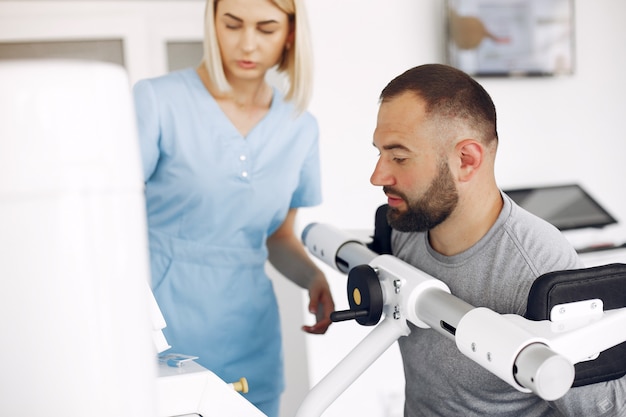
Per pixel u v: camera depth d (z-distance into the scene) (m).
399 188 1.14
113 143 0.36
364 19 2.37
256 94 1.90
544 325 0.84
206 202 1.87
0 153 0.34
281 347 2.03
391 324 0.98
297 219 2.32
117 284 0.36
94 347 0.36
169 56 2.48
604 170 2.68
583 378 0.86
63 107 0.35
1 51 2.35
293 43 1.92
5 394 0.35
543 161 2.61
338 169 2.37
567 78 2.62
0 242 0.34
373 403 2.42
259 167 1.90
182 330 1.88
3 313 0.35
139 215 0.38
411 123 1.10
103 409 0.36
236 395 0.84
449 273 1.16
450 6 2.43
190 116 1.85
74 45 2.40
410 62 2.43
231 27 1.83
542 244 1.09
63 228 0.35
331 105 2.35
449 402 1.20
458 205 1.12
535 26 2.54
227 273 1.91
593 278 0.86
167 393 0.81
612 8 2.66
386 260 1.03
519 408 1.14
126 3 2.42
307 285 1.98
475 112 1.10
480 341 0.79
